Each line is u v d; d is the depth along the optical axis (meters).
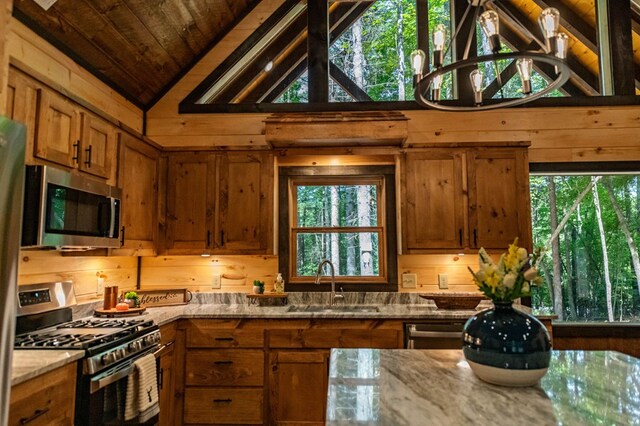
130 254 2.81
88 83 2.80
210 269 3.46
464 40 3.53
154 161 3.15
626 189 3.38
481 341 1.33
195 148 3.26
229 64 3.61
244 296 3.39
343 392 1.26
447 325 2.70
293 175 3.47
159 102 3.60
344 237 3.52
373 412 1.10
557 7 3.57
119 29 2.72
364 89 3.65
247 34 3.64
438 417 1.06
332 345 2.77
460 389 1.28
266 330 2.79
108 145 2.55
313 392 2.74
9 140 1.14
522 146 3.16
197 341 2.79
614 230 3.36
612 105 3.38
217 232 3.20
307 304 3.34
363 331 2.77
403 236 3.14
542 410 1.11
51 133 2.03
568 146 3.38
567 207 3.40
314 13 3.61
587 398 1.21
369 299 3.33
